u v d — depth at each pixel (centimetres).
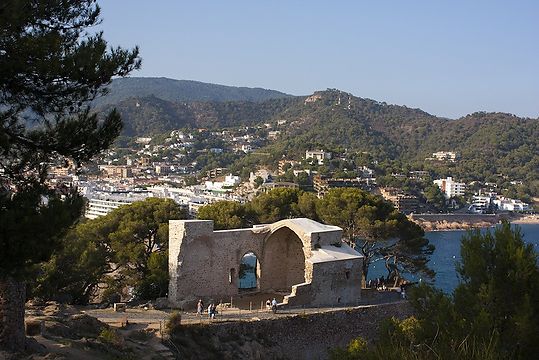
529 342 2373
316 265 6128
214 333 4925
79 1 2602
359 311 5984
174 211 7400
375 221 8012
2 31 2192
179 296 5847
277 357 5194
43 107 2425
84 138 2484
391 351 2159
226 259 6359
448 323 2500
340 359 2814
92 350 3612
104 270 6825
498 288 2573
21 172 2344
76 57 2339
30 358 2994
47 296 5438
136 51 2630
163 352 4197
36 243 2114
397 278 8462
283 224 6631
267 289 6881
